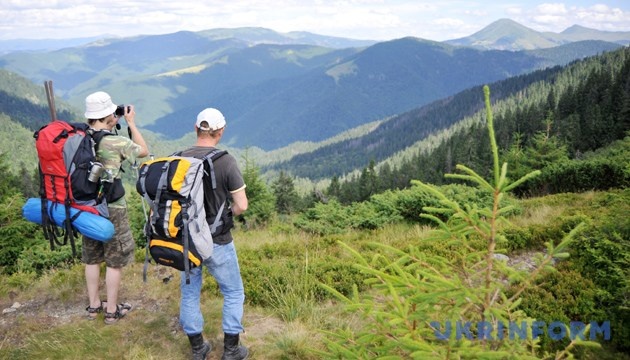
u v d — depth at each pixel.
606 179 18.91
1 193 18.33
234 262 3.94
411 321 2.80
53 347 4.47
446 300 2.75
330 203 15.29
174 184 3.38
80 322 5.05
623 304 5.54
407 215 14.75
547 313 5.75
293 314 5.36
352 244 9.82
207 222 3.63
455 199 13.73
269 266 7.32
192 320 4.01
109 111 4.29
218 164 3.62
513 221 11.79
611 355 5.11
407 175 120.94
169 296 5.71
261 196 19.59
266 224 18.16
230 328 4.07
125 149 4.20
